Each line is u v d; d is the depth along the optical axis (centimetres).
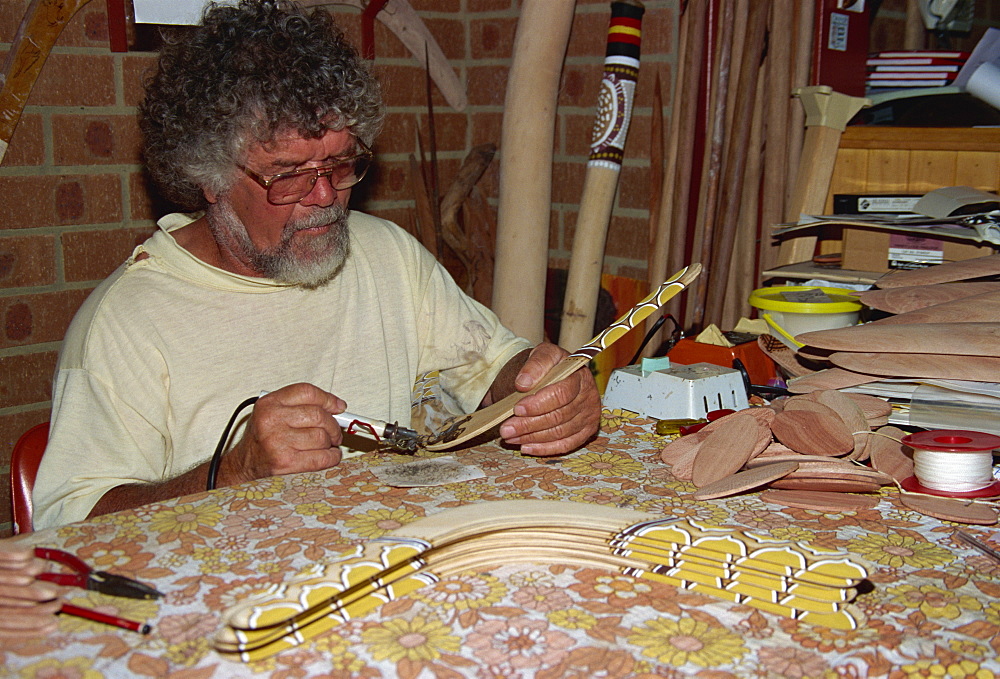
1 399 195
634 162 230
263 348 141
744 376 142
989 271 133
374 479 106
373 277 156
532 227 220
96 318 133
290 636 71
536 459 115
